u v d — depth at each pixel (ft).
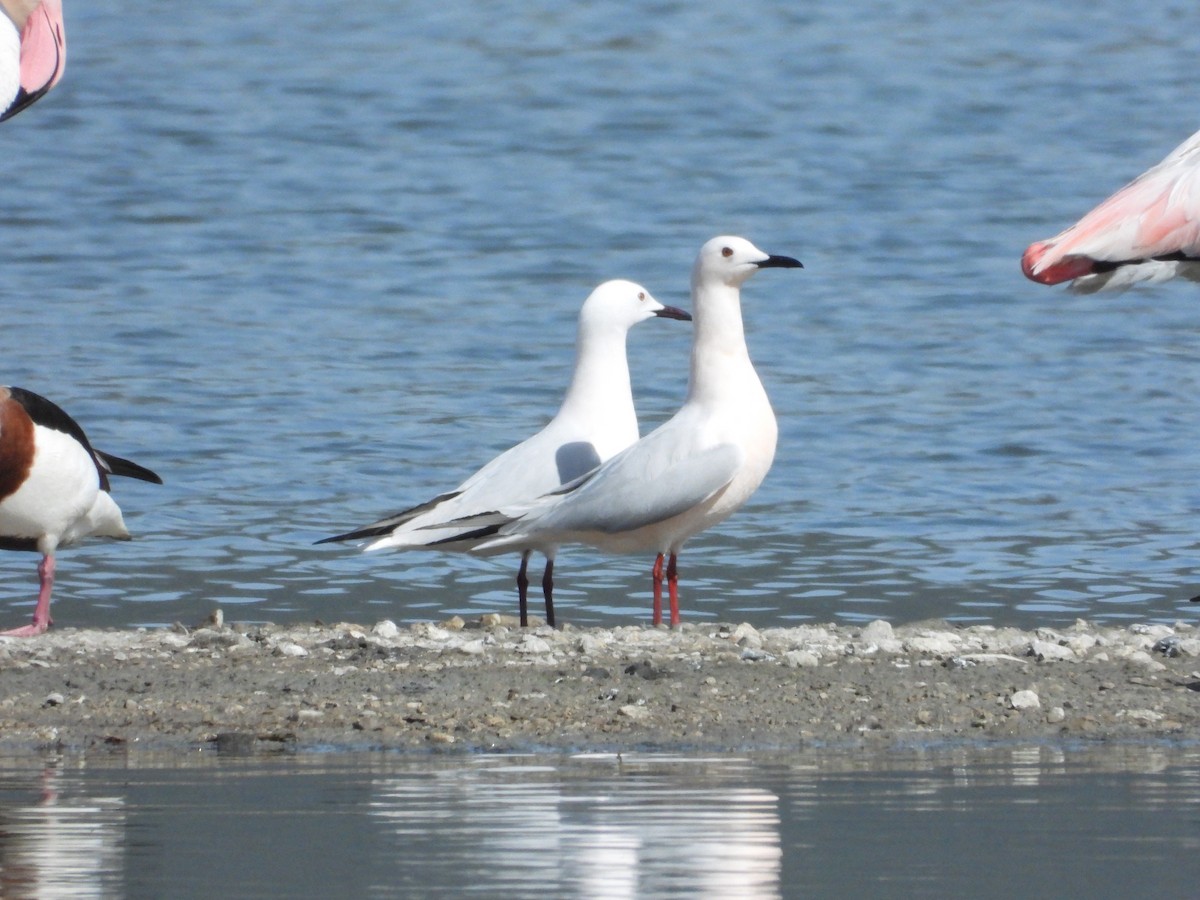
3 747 34.81
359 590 52.01
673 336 85.56
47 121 140.77
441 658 40.75
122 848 28.45
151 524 58.44
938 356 81.82
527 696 37.70
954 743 34.83
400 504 61.16
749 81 156.35
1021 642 42.86
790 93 151.84
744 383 45.03
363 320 88.02
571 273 98.73
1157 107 144.56
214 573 53.52
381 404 73.31
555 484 46.60
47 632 45.32
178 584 52.47
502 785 31.89
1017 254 102.27
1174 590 52.16
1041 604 50.75
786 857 27.89
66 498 46.70
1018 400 74.43
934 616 49.62
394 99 149.89
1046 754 34.04
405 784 31.96
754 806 30.53
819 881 26.81
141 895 26.32
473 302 92.12
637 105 147.64
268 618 49.24
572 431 47.44
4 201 114.73
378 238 106.52
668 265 100.32
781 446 68.28
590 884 26.63
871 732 35.53
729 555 55.72
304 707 37.11
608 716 36.40
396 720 36.22
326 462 65.62
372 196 117.91
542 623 47.11
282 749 34.63
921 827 29.37
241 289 94.22
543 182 122.62
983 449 67.92
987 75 157.79
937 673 39.45
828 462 66.33
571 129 139.64
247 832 29.19
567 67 162.50
